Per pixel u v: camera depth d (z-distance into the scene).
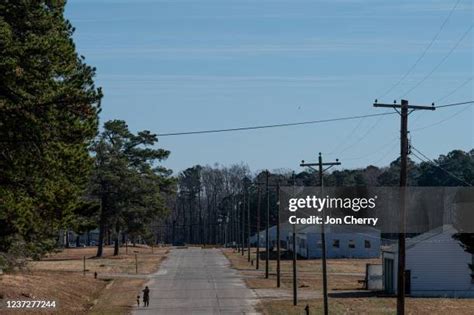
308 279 88.56
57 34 33.72
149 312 57.72
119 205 123.25
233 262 120.00
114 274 92.75
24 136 31.03
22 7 31.44
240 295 70.12
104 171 121.06
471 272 68.38
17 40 31.64
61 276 77.81
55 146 32.31
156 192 128.00
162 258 129.25
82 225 39.06
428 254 68.50
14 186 33.00
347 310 56.78
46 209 34.31
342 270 103.25
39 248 44.25
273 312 57.09
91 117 32.94
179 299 66.75
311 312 55.91
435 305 58.94
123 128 134.25
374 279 76.44
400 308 39.75
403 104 39.56
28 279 65.50
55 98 31.31
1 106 30.66
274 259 130.38
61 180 34.19
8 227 33.62
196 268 106.00
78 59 35.16
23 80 30.75
